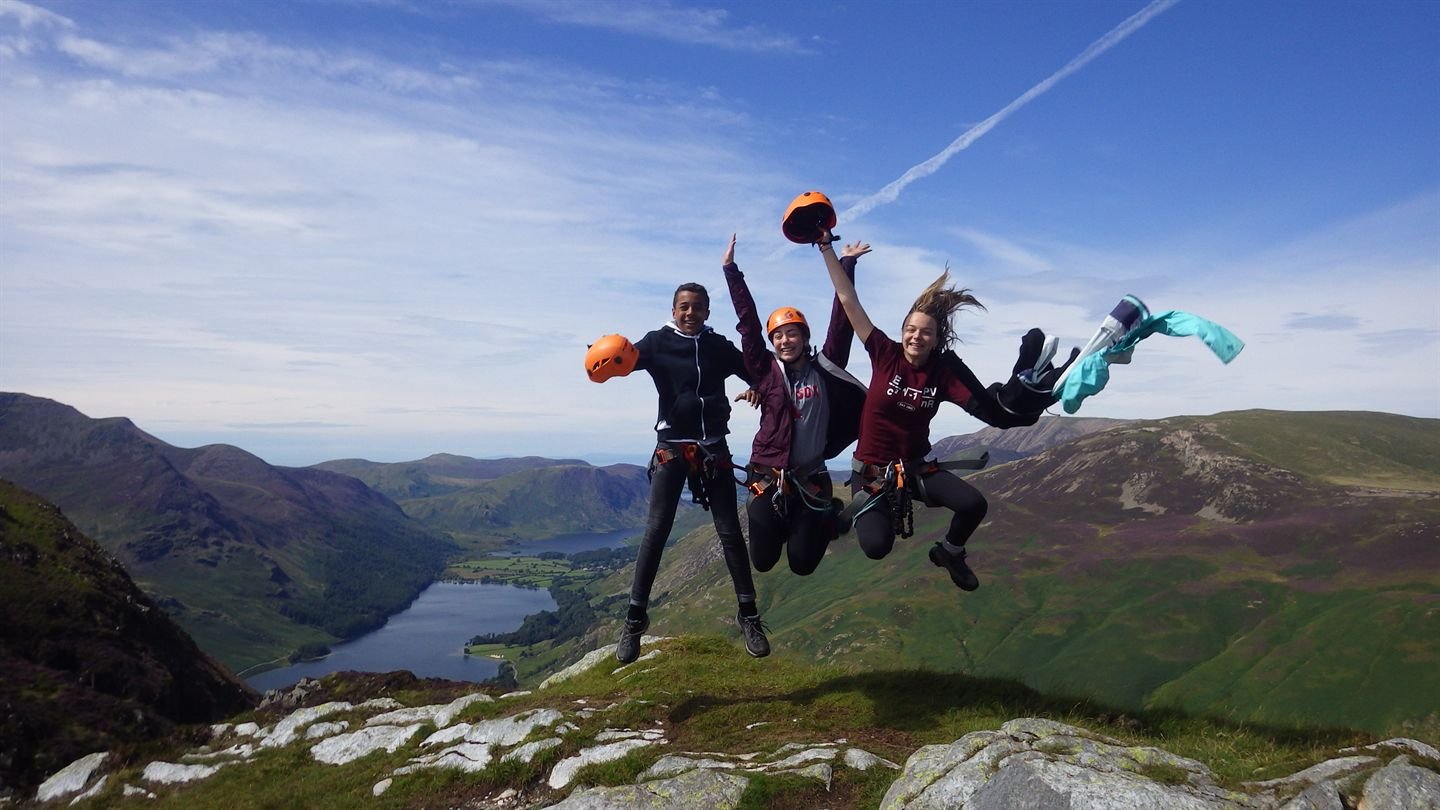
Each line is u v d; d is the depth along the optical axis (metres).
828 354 8.62
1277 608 143.12
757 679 12.80
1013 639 152.88
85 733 44.47
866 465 7.88
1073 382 6.73
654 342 8.94
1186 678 122.25
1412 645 114.12
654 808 7.59
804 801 7.55
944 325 7.58
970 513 7.48
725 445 8.94
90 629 65.12
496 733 10.95
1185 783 6.04
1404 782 5.42
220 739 17.06
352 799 10.22
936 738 9.30
